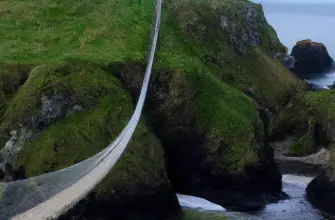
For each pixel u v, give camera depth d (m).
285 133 79.56
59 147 56.69
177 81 66.31
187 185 64.19
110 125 59.22
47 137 57.44
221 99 69.12
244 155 63.66
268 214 60.62
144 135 58.59
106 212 53.00
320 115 75.88
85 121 59.09
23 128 58.84
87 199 51.72
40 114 59.12
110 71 65.62
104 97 61.44
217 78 74.25
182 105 65.50
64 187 46.59
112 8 79.69
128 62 67.25
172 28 79.31
